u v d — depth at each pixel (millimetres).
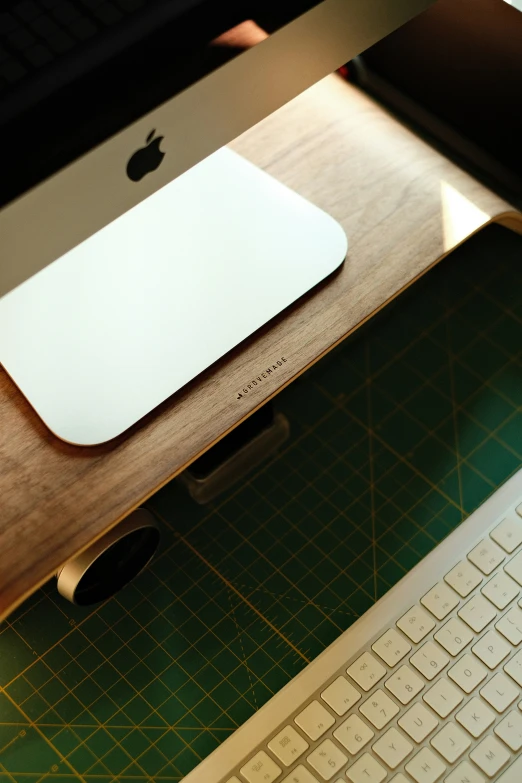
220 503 704
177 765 604
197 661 641
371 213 675
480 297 802
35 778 596
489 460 723
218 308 597
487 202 693
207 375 591
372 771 556
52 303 592
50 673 633
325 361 769
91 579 627
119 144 440
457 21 688
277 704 571
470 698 581
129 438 566
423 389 756
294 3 460
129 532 596
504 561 622
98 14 393
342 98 756
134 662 639
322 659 586
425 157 718
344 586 672
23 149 405
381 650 590
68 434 550
